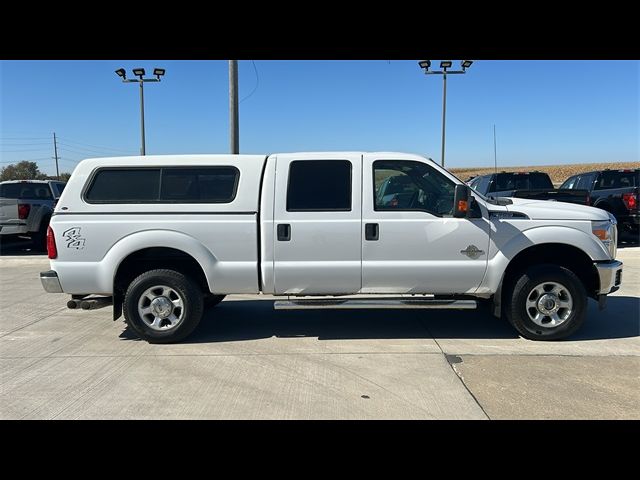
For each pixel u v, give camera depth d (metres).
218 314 6.66
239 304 7.27
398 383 4.16
